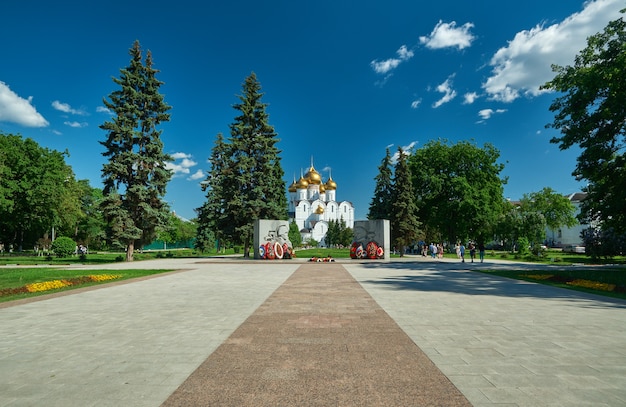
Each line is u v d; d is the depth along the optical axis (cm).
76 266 2630
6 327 747
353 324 761
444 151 4788
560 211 6234
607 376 470
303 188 10781
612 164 2059
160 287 1398
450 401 396
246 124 3894
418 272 2125
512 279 1714
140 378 467
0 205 3716
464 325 752
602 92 2058
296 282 1561
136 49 3456
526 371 488
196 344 618
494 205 4619
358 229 3625
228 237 3784
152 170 3416
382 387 435
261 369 497
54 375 479
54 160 4319
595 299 1101
